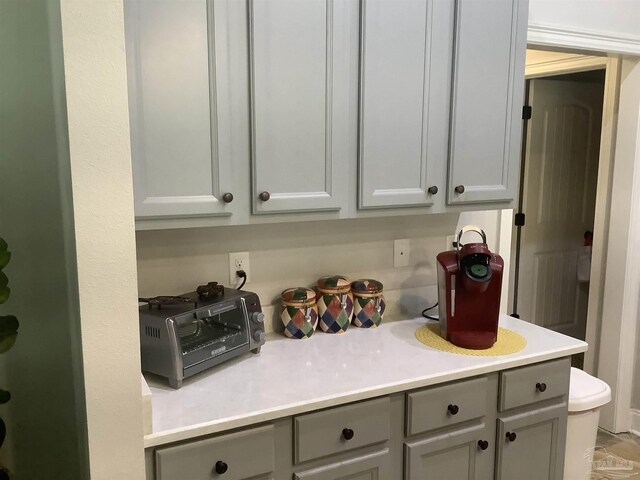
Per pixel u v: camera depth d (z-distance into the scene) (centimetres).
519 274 406
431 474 193
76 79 125
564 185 414
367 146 194
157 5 158
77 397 188
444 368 190
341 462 176
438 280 222
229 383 177
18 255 177
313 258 229
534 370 206
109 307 136
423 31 198
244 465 160
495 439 205
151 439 146
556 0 255
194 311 176
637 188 304
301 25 179
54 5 167
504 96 217
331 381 179
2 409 182
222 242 211
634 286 314
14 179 174
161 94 162
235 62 171
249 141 177
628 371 322
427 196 208
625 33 278
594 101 413
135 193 161
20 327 180
